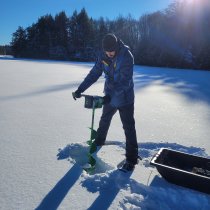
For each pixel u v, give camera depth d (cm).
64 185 274
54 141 390
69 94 789
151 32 3612
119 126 476
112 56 300
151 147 394
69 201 250
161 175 290
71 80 1145
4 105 611
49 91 833
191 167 318
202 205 250
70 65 2422
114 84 315
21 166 309
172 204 252
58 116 532
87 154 353
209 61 2997
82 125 475
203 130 479
